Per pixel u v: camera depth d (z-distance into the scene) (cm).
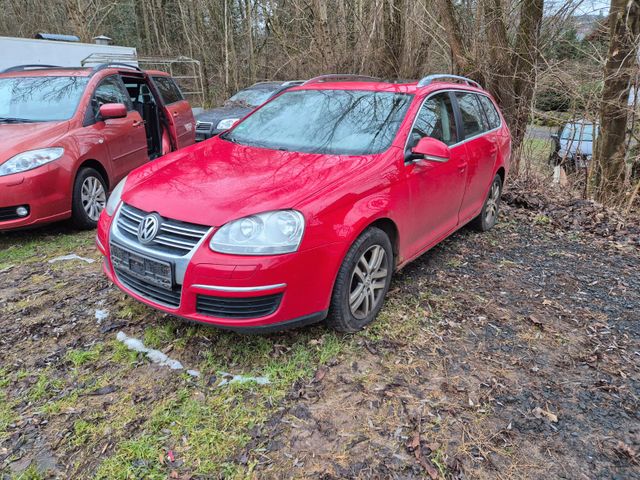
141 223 273
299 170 299
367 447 221
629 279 410
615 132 758
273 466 211
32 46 991
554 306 358
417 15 1017
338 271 280
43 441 222
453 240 492
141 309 331
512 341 310
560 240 508
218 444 221
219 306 255
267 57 1888
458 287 383
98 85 547
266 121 392
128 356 282
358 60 1093
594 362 291
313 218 260
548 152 943
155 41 2778
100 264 411
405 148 332
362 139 340
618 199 750
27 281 376
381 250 312
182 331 305
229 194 271
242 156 331
